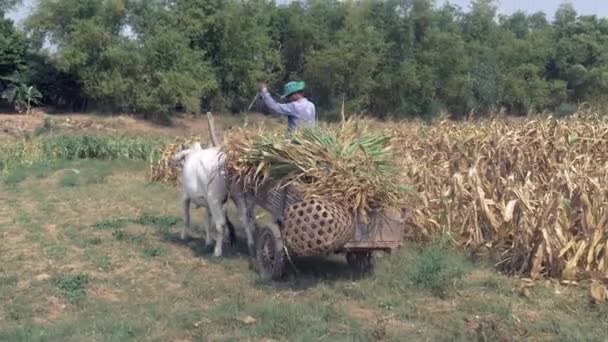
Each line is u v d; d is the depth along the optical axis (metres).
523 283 9.01
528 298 8.69
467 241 10.78
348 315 8.24
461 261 9.99
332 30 51.31
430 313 8.24
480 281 9.33
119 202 15.70
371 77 49.44
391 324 8.00
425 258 9.84
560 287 8.99
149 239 11.84
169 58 46.97
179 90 45.97
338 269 10.05
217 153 10.68
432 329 7.83
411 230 11.24
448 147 14.42
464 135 14.78
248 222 10.45
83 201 15.75
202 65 48.56
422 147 14.89
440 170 12.39
